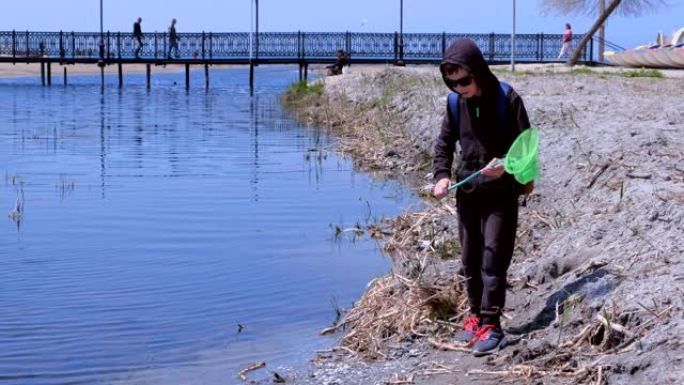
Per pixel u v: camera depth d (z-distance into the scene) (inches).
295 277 299.7
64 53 1646.2
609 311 209.2
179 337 242.1
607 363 191.0
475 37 1692.9
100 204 422.9
